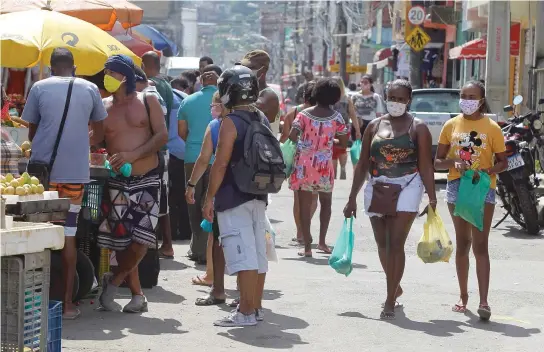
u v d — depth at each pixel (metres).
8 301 6.76
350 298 11.17
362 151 10.30
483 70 42.41
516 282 12.34
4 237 6.55
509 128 17.64
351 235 10.70
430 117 24.42
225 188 9.41
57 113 9.58
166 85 14.23
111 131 10.05
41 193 8.51
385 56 63.44
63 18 12.04
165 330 9.42
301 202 14.22
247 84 9.41
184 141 13.39
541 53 27.56
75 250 9.77
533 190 16.59
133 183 9.99
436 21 45.94
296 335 9.34
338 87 14.24
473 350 8.91
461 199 9.91
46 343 6.98
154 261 11.48
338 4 74.38
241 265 9.41
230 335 9.27
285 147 14.09
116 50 12.06
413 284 12.11
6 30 11.59
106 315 10.03
